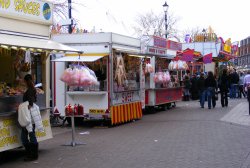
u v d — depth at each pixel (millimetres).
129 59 17344
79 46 15680
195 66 33500
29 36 10430
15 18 9883
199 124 15508
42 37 10961
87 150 10641
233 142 11492
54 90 16156
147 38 20500
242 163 8828
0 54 11023
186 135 12812
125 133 13625
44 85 11023
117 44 15969
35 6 10609
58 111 16109
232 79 29812
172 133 13289
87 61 14664
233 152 10055
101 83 15500
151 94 20438
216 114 19016
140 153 10055
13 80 11102
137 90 17703
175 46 24594
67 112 11414
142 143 11492
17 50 10219
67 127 15758
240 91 30000
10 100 9625
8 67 11172
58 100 16109
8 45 8703
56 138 12945
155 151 10266
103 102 15438
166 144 11250
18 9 9969
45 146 11422
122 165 8773
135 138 12445
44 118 10820
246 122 15922
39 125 9578
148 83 20438
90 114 15602
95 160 9359
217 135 12781
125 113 16422
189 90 29094
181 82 25766
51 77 16547
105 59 15445
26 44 9352
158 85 21078
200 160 9156
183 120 16969
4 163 9281
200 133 13219
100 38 15477
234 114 18844
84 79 12453
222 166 8555
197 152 10070
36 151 9562
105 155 9906
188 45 36375
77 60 14391
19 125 9773
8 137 9461
